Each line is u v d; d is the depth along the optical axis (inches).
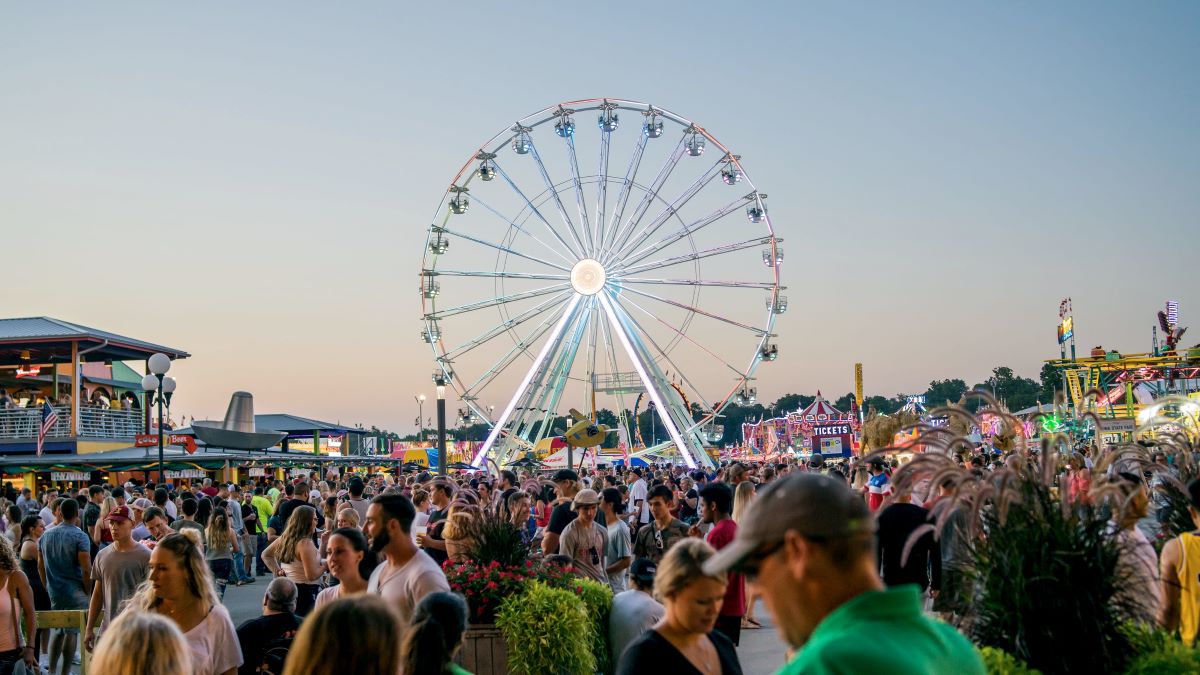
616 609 327.9
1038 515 193.0
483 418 1625.2
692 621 211.6
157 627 182.4
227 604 712.4
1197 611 235.5
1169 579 237.5
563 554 405.4
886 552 336.8
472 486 998.4
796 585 96.3
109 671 177.9
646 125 1609.3
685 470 1360.7
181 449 1635.1
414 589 266.7
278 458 1581.0
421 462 2041.1
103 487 763.4
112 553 374.0
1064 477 218.2
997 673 177.2
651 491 449.4
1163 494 290.7
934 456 206.5
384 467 2377.0
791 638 98.3
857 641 90.3
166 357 952.3
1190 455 282.4
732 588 334.6
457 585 336.5
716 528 401.1
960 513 221.9
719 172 1614.2
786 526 95.8
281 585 291.9
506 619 326.0
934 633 96.3
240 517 830.5
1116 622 189.3
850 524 95.2
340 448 2669.8
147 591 250.5
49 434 1662.2
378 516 271.7
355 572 288.0
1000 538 193.6
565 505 468.8
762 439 3703.3
